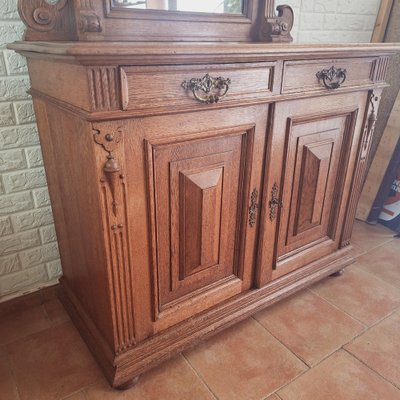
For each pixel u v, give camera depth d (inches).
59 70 33.6
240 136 41.4
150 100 32.3
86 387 42.8
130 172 34.1
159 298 42.4
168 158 36.6
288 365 45.8
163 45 30.8
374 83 50.7
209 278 46.5
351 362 46.3
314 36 70.4
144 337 42.6
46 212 52.1
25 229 51.3
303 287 55.9
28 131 47.4
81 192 37.9
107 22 38.6
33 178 49.6
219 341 49.2
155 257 39.5
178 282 43.4
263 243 48.8
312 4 67.2
